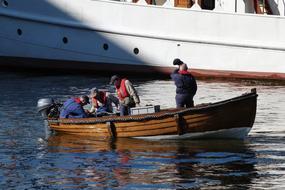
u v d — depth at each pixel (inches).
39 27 4050.2
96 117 2743.6
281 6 3954.2
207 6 4003.4
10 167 2407.7
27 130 2866.6
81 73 4087.1
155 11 3961.6
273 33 3919.8
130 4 3961.6
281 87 3809.1
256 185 2226.9
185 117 2667.3
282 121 3002.0
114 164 2427.4
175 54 3991.1
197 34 3959.2
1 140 2723.9
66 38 4035.4
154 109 2709.2
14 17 4052.7
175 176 2308.1
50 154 2546.8
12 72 4111.7
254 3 3966.5
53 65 4079.7
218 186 2220.7
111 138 2741.1
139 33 3976.4
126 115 2731.3
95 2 3981.3
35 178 2304.4
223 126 2674.7
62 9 4010.8
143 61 4010.8
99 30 3996.1
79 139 2738.7
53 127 2824.8
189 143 2662.4
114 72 4057.6
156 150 2578.7
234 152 2544.3
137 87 3732.8
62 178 2303.2
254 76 3966.5
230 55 3961.6
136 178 2293.3
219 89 3710.6
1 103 3314.5
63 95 3484.3
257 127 2901.1
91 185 2240.4
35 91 3587.6
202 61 3981.3
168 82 3897.6
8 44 4099.4
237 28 3937.0
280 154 2517.2
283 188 2204.7
